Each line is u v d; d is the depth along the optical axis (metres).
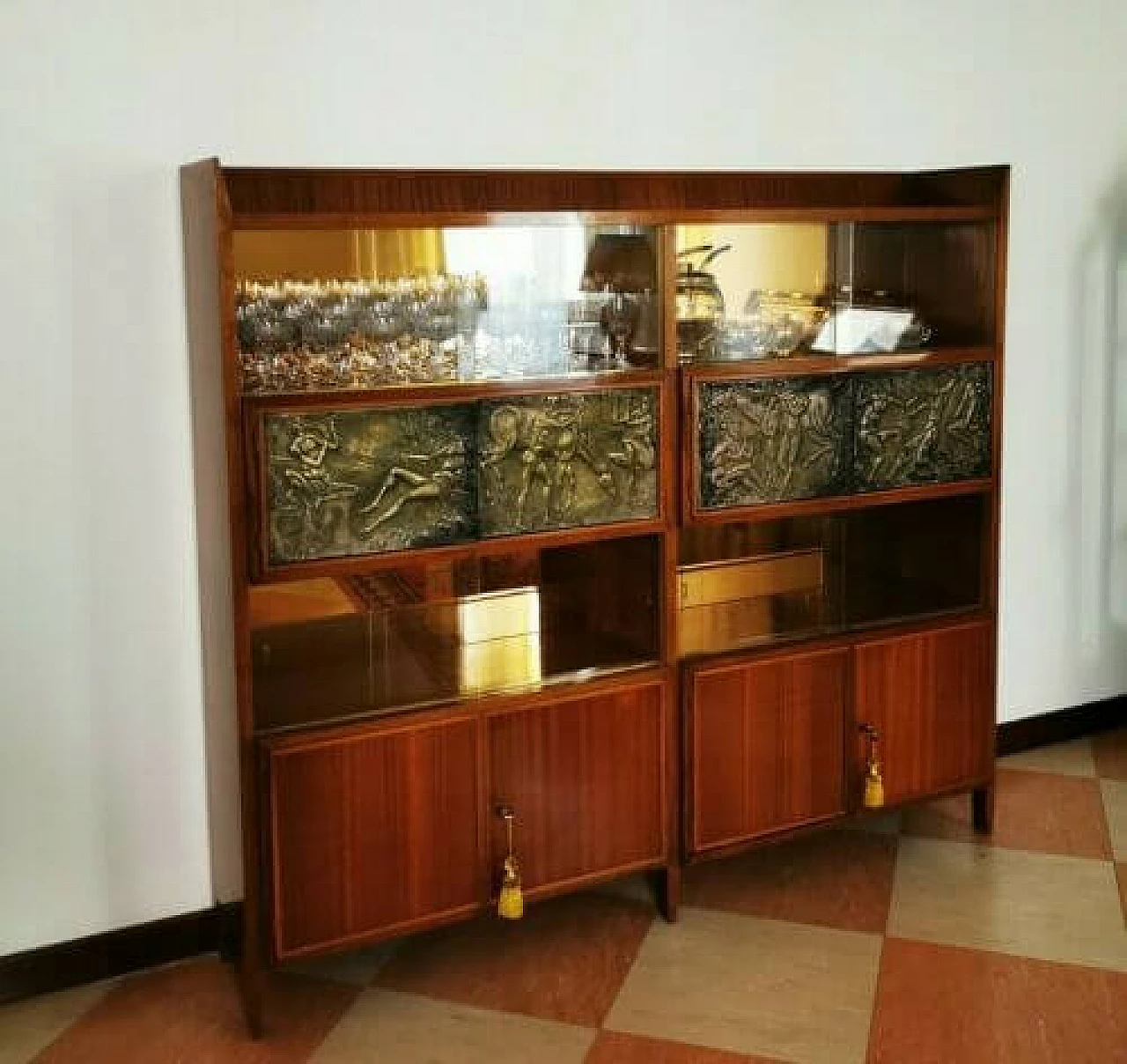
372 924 2.91
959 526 3.69
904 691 3.52
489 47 3.19
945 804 3.94
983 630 3.62
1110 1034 2.77
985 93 3.94
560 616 3.34
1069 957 3.07
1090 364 4.25
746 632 3.44
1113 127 4.17
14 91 2.71
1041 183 4.06
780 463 3.25
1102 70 4.12
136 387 2.92
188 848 3.12
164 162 2.87
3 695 2.87
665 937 3.20
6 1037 2.83
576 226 2.95
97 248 2.83
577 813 3.12
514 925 3.28
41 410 2.83
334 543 2.78
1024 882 3.44
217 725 3.07
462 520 2.90
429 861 2.96
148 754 3.04
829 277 3.55
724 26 3.50
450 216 2.79
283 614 3.00
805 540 3.70
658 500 3.12
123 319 2.88
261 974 2.82
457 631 3.22
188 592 3.04
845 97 3.71
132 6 2.80
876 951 3.11
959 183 3.60
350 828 2.86
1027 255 4.06
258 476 2.68
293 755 2.78
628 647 3.29
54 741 2.94
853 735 3.45
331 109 3.03
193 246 2.86
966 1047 2.73
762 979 3.01
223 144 2.92
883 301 3.65
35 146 2.74
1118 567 4.44
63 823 2.97
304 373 2.85
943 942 3.15
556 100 3.29
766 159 3.61
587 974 3.04
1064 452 4.24
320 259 2.89
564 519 3.02
